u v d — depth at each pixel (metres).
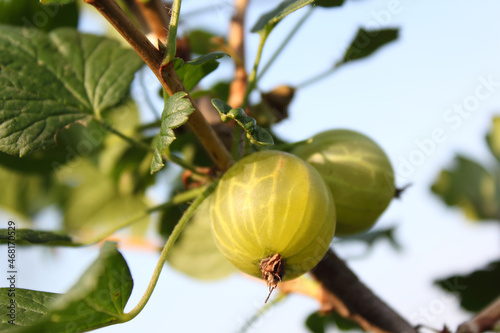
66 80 0.16
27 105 0.16
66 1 0.14
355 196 0.16
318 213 0.14
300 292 0.17
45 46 0.17
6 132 0.15
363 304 0.16
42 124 0.16
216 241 0.15
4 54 0.16
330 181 0.16
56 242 0.15
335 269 0.16
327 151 0.16
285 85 0.18
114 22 0.13
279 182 0.14
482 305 0.18
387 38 0.18
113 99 0.16
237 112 0.14
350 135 0.16
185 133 0.18
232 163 0.15
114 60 0.17
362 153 0.16
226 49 0.18
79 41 0.17
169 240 0.14
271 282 0.14
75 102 0.16
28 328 0.13
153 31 0.17
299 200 0.14
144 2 0.17
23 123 0.16
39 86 0.16
